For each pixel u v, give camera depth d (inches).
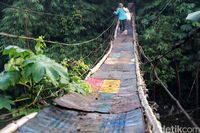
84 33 567.5
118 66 281.4
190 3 522.6
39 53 136.6
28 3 490.3
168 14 556.1
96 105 153.9
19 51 121.6
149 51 477.1
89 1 679.1
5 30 480.4
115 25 582.2
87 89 164.6
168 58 474.9
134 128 114.6
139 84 189.2
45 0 542.3
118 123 125.3
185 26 479.2
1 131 100.4
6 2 580.1
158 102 489.4
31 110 129.0
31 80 127.9
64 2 565.9
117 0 711.1
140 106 140.6
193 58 457.4
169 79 461.7
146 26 572.4
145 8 612.4
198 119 415.5
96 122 128.0
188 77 501.4
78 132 116.7
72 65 219.0
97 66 269.1
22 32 471.5
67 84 149.3
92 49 515.5
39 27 519.5
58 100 139.6
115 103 157.9
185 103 491.8
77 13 553.6
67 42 520.4
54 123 120.6
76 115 134.2
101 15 642.8
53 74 119.5
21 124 111.0
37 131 108.7
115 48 397.4
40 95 133.9
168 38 488.4
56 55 474.0
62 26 543.8
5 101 111.6
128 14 523.5
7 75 118.0
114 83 212.1
